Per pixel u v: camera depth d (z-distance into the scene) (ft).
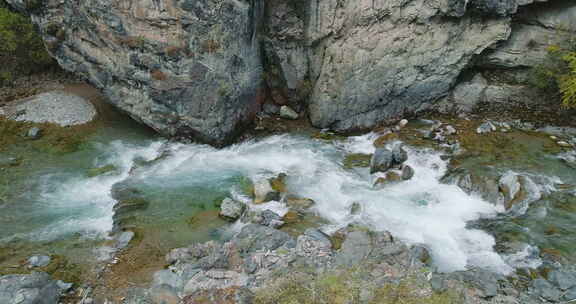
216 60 50.70
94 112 60.03
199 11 47.91
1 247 38.91
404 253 36.81
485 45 56.90
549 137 55.31
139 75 51.52
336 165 51.72
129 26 49.03
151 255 38.29
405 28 54.60
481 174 48.44
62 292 33.96
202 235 40.96
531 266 37.11
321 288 32.37
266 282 33.63
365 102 57.21
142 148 54.29
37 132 54.90
